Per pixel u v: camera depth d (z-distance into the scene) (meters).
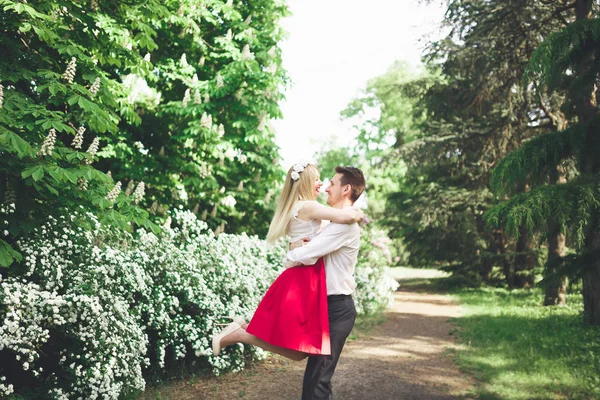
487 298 13.93
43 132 4.64
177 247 5.91
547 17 11.08
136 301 5.00
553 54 5.92
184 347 4.98
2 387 3.56
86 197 4.66
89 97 4.86
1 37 4.66
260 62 9.62
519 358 6.34
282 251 7.77
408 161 16.31
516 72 12.43
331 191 3.16
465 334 8.23
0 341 3.49
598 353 6.45
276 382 5.13
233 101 8.83
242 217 10.10
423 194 17.47
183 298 5.39
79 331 4.00
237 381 5.13
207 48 9.60
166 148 8.73
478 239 16.02
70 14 5.23
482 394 4.81
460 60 13.15
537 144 6.07
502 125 14.25
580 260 6.03
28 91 5.21
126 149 7.61
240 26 9.29
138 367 4.32
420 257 18.72
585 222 5.01
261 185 9.86
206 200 9.24
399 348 7.20
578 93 6.88
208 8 9.48
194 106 8.23
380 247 11.62
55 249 4.38
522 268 16.06
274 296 2.91
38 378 4.18
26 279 4.25
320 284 2.88
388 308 11.95
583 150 5.92
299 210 3.03
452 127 15.65
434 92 16.33
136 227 6.62
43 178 4.38
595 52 6.14
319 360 2.83
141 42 5.76
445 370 5.91
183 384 5.00
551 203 5.18
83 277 4.26
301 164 3.17
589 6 9.36
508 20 11.52
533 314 10.48
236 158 9.49
